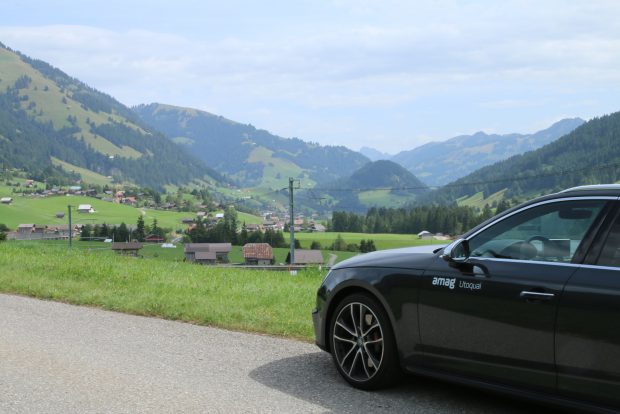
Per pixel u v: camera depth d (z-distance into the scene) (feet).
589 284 12.55
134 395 15.79
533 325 13.24
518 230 14.20
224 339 22.02
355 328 16.61
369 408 14.96
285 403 15.29
